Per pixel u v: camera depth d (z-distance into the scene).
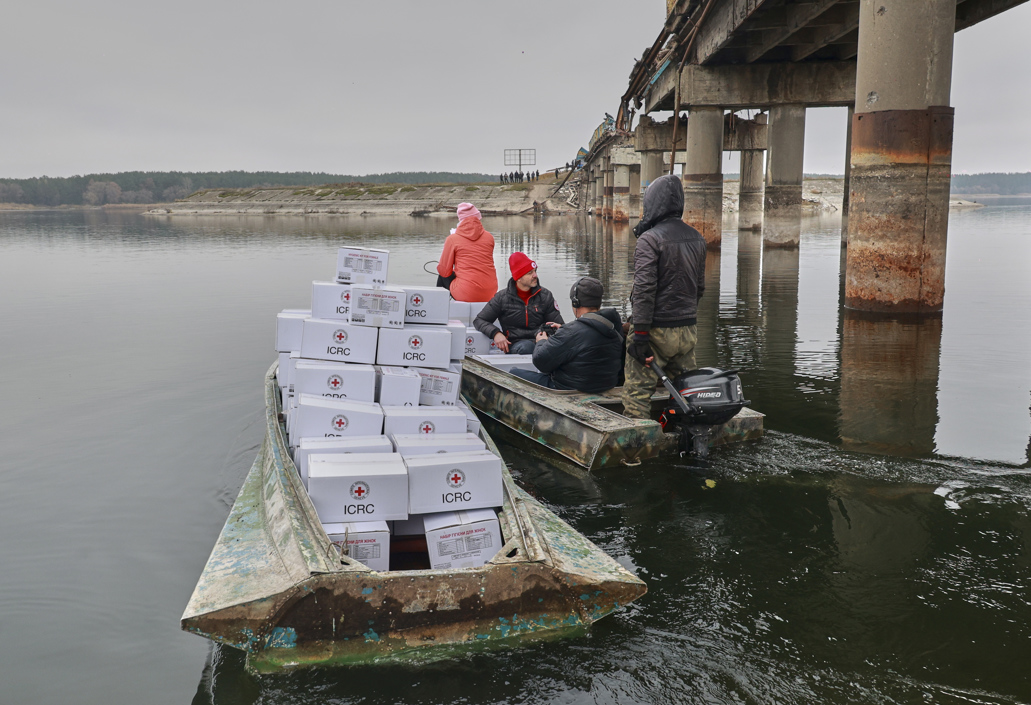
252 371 8.14
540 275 17.09
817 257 21.66
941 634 2.99
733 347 9.07
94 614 3.27
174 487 4.79
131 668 2.87
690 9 21.88
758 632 3.04
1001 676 2.72
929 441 5.39
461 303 7.30
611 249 25.50
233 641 2.80
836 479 4.70
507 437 5.91
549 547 3.29
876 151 10.88
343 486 3.36
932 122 10.59
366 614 2.88
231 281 17.42
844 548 3.76
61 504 4.52
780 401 6.59
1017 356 8.30
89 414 6.47
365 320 4.49
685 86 24.00
